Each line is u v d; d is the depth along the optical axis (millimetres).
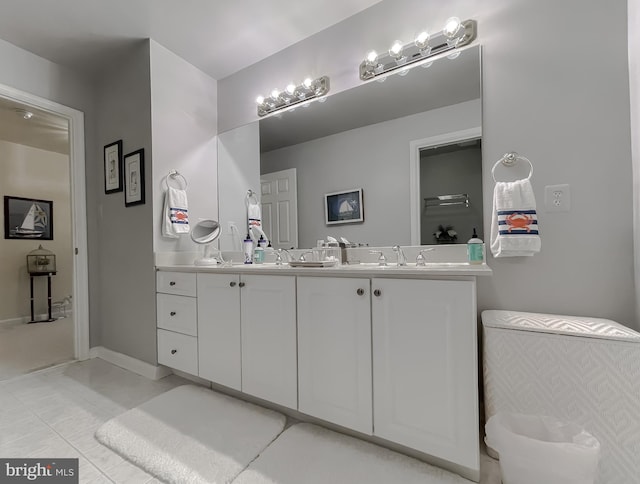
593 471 912
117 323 2328
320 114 2008
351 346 1275
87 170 2459
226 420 1477
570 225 1344
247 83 2385
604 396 1042
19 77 2121
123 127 2277
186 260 2271
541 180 1396
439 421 1103
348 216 1896
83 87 2457
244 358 1605
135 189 2176
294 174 2115
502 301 1463
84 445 1316
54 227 4023
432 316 1108
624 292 1253
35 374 2105
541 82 1399
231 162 2453
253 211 2311
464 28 1543
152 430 1393
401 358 1169
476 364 1041
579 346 1080
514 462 979
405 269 1183
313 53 2053
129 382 1976
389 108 1768
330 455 1222
